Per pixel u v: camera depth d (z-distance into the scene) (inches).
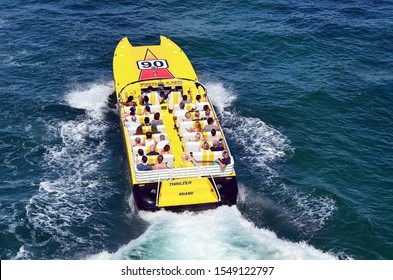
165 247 745.6
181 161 861.2
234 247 745.6
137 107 955.3
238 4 1460.4
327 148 966.4
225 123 1029.2
